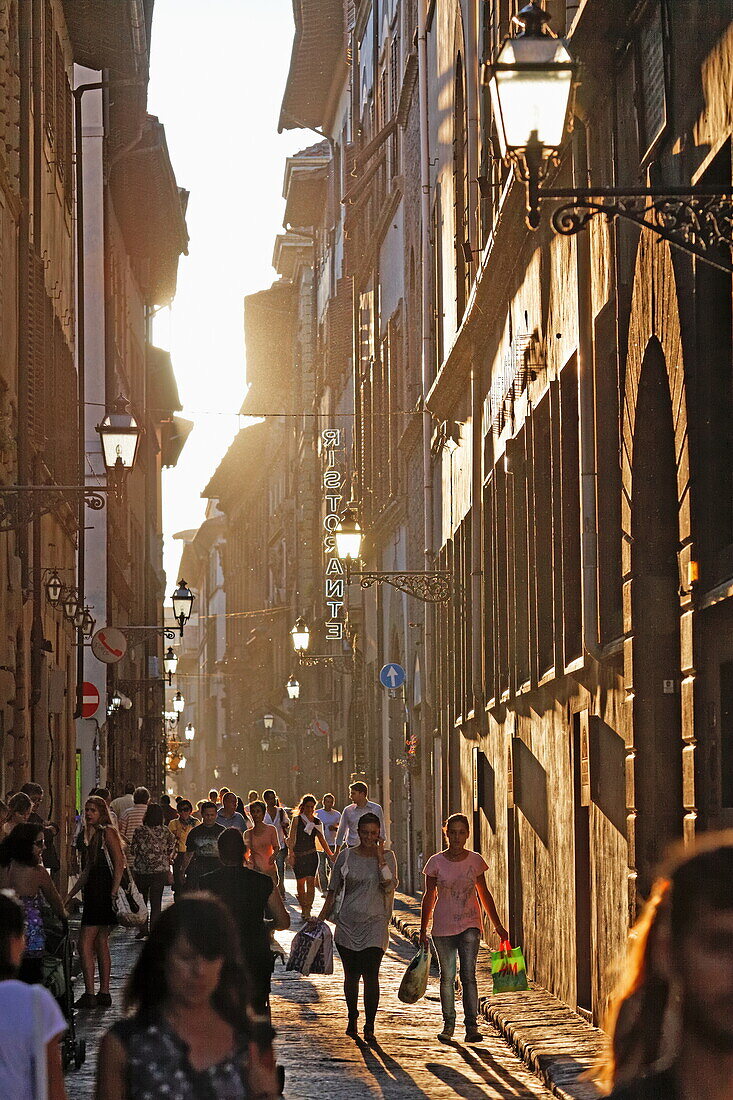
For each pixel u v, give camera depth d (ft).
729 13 50.70
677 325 56.54
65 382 157.58
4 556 116.57
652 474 65.67
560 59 42.01
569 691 85.71
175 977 27.32
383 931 84.12
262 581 527.81
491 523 126.21
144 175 269.44
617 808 71.67
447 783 158.71
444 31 159.53
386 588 227.81
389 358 217.77
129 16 174.29
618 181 69.67
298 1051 79.77
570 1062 67.26
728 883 14.33
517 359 103.09
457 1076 71.15
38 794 100.94
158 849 131.54
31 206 134.21
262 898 60.80
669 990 14.94
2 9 116.78
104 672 234.79
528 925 102.78
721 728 55.42
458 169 148.66
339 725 309.01
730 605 53.62
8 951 32.27
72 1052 72.23
